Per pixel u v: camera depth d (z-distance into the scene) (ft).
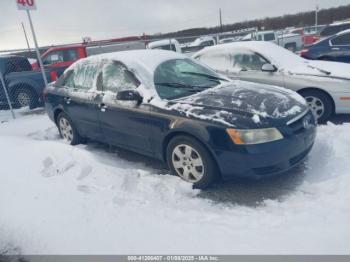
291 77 18.04
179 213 9.79
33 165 13.97
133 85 13.23
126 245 8.30
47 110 18.67
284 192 10.92
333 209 9.15
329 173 11.55
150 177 12.48
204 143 10.82
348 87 16.81
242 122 10.39
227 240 8.16
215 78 14.83
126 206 10.23
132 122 13.07
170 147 12.09
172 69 14.03
